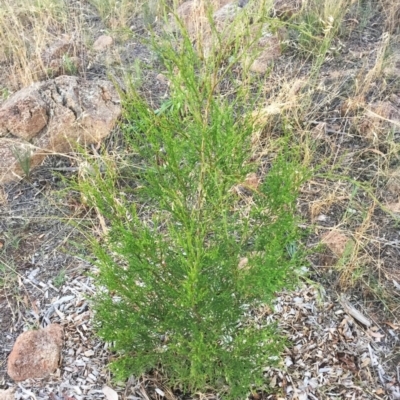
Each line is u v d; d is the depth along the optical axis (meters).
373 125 1.70
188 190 0.96
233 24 0.85
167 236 1.32
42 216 1.53
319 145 1.69
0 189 1.60
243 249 1.10
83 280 1.36
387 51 1.96
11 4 2.28
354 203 1.54
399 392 1.16
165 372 1.16
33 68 1.92
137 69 1.87
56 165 1.67
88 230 1.48
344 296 1.34
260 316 1.26
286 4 2.13
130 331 0.97
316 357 1.21
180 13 2.11
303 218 1.51
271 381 1.16
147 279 0.94
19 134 1.65
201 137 0.86
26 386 1.16
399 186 1.57
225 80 1.81
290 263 0.95
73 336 1.24
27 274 1.39
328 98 1.82
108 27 2.28
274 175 0.96
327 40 1.86
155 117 0.87
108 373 1.17
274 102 1.63
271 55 1.96
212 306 0.99
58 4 2.30
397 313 1.31
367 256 1.42
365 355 1.22
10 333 1.27
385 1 2.24
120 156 1.61
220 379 1.15
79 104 1.70
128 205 1.48
